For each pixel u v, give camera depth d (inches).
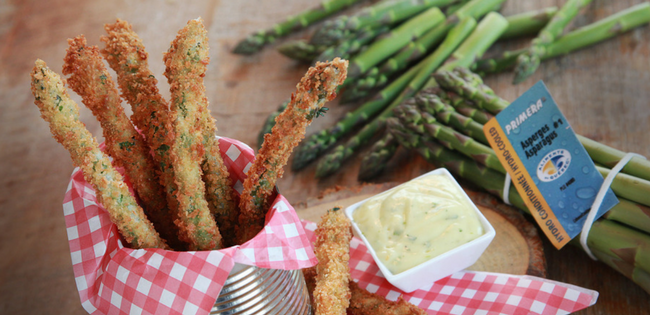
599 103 25.0
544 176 19.4
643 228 18.2
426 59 27.8
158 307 14.9
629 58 26.6
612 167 19.2
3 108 32.9
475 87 22.7
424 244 18.4
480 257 19.7
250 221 16.6
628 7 28.6
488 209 21.0
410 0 29.0
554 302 17.7
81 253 15.8
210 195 16.9
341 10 33.0
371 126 25.8
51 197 28.1
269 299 15.6
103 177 15.1
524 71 25.5
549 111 18.8
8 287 24.8
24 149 30.6
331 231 17.9
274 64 31.0
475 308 18.1
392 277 18.0
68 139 15.1
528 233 20.0
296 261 15.3
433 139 23.2
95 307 15.6
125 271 15.1
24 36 37.2
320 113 15.9
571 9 27.0
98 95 16.0
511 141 19.6
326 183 25.0
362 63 27.6
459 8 29.7
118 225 15.4
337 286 17.1
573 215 19.2
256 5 35.4
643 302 18.8
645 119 23.9
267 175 16.1
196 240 15.9
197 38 15.6
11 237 26.8
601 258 19.4
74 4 39.2
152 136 16.3
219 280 14.7
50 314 23.6
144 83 16.3
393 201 19.3
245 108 28.7
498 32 27.6
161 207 17.1
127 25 16.3
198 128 16.0
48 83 15.0
